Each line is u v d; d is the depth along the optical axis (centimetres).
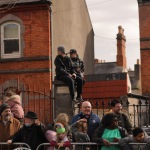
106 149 1203
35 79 2642
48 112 2538
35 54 2669
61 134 1223
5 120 1295
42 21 2677
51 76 2647
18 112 1436
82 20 3566
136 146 1166
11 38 2727
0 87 2672
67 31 3145
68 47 3159
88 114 1352
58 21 2936
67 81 1933
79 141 1266
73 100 1958
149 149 1137
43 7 2675
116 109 1345
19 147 1230
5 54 2727
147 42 3538
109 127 1236
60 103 1970
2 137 1287
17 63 2681
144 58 3538
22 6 2686
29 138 1240
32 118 1246
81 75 2064
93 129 1330
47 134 1248
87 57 3694
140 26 3566
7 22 2733
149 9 3550
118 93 2841
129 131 1338
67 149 1206
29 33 2688
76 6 3394
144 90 3509
